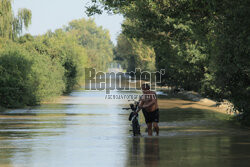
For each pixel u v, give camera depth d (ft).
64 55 447.83
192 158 79.92
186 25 209.36
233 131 148.05
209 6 142.10
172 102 315.37
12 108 252.62
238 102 172.96
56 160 79.15
